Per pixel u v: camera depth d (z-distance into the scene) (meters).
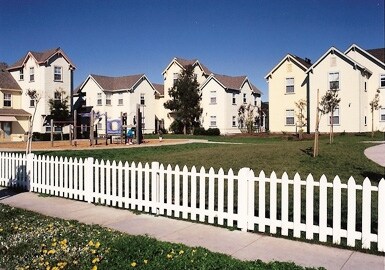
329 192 9.73
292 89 42.16
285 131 42.38
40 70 42.56
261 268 5.09
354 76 36.50
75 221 7.84
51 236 6.65
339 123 37.16
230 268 5.10
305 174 11.89
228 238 6.74
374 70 38.19
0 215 8.36
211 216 7.68
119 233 6.96
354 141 25.97
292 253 5.94
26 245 6.23
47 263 5.39
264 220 7.05
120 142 31.31
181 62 53.81
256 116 55.00
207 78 51.09
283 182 6.85
